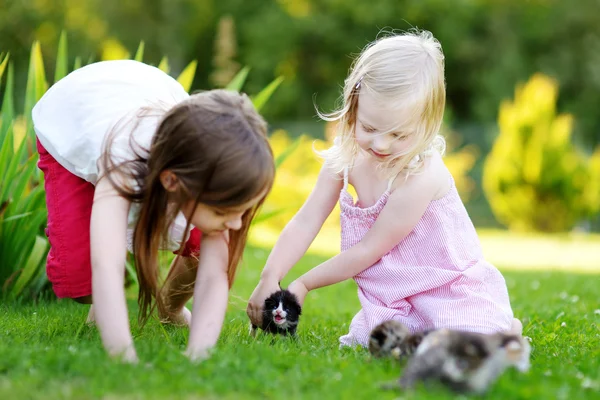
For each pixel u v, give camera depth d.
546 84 20.81
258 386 3.04
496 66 32.66
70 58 29.09
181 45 33.22
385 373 3.33
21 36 29.50
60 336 4.03
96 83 4.12
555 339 4.64
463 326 4.14
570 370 3.51
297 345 4.10
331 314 6.13
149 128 3.75
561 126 20.45
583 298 7.68
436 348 3.01
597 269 12.12
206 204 3.44
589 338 4.70
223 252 4.00
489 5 33.78
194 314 3.83
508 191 20.78
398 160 4.29
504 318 4.27
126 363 3.22
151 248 3.71
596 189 20.52
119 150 3.67
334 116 4.55
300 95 33.34
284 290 4.36
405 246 4.44
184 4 33.66
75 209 4.15
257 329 4.48
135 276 5.58
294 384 3.08
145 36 31.84
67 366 3.20
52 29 30.08
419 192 4.31
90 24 31.44
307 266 10.22
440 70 4.26
